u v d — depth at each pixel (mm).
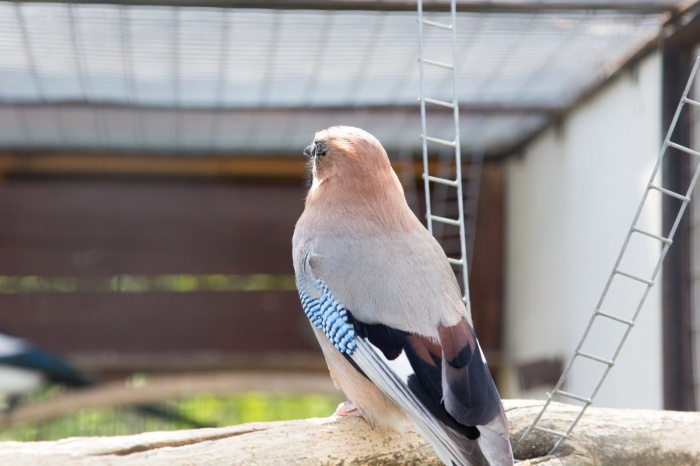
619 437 4270
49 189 8961
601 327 7207
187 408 9539
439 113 7906
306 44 6531
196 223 9117
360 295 4254
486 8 5906
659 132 6270
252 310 9125
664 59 6211
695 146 6094
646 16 6148
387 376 4020
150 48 6523
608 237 7082
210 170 9117
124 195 9055
